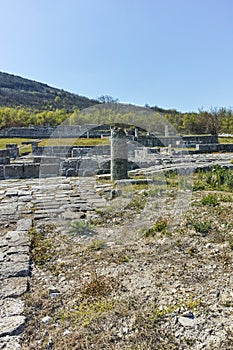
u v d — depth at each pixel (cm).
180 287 312
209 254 393
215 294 296
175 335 238
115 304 283
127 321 256
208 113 4144
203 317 259
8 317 265
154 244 438
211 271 346
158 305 279
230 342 229
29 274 351
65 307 284
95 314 268
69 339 236
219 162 1341
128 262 381
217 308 272
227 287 309
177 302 284
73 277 344
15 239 460
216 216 544
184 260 379
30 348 229
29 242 447
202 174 1047
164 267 361
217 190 793
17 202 724
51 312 276
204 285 315
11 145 1962
